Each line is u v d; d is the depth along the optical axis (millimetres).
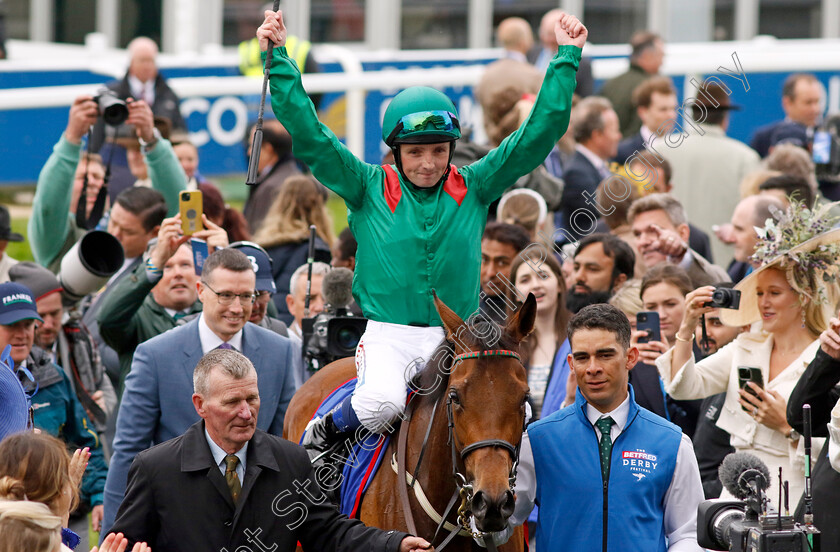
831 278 14438
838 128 23781
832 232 14320
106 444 19344
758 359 14797
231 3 33469
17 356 16062
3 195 27453
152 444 15812
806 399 12680
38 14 34344
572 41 13109
